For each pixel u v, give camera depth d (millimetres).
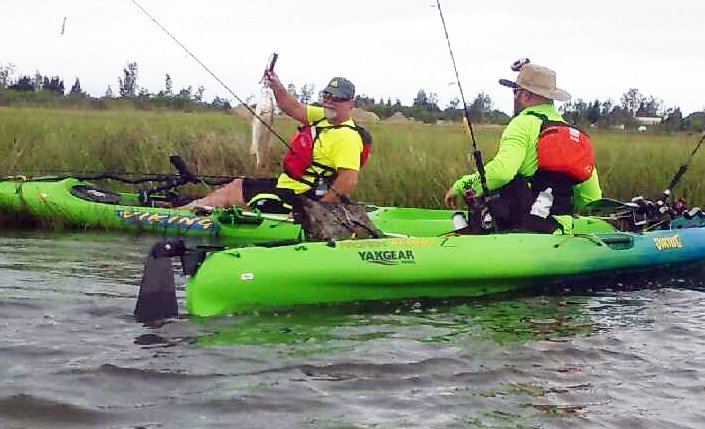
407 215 8273
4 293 5223
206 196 8641
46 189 8141
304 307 5051
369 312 5086
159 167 10359
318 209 5730
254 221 7773
